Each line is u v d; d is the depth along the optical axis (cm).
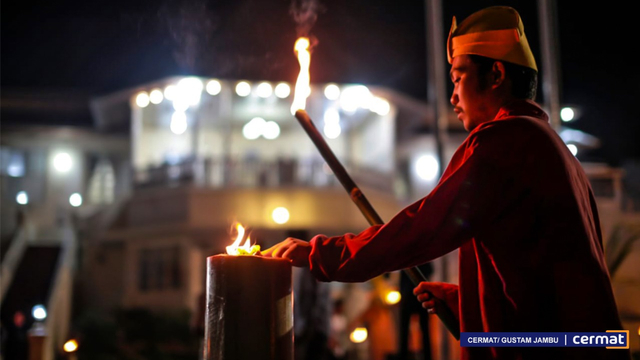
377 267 167
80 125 2438
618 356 155
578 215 162
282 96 2025
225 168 2112
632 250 705
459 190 163
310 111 2184
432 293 201
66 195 2430
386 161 2212
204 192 2102
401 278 605
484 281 166
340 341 1143
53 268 2053
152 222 2189
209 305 166
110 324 1694
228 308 162
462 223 162
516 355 159
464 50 189
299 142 2355
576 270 158
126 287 2177
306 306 571
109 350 1652
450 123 2452
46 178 2431
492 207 162
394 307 810
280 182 2106
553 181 163
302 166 2123
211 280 166
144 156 2327
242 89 2012
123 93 2128
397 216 168
